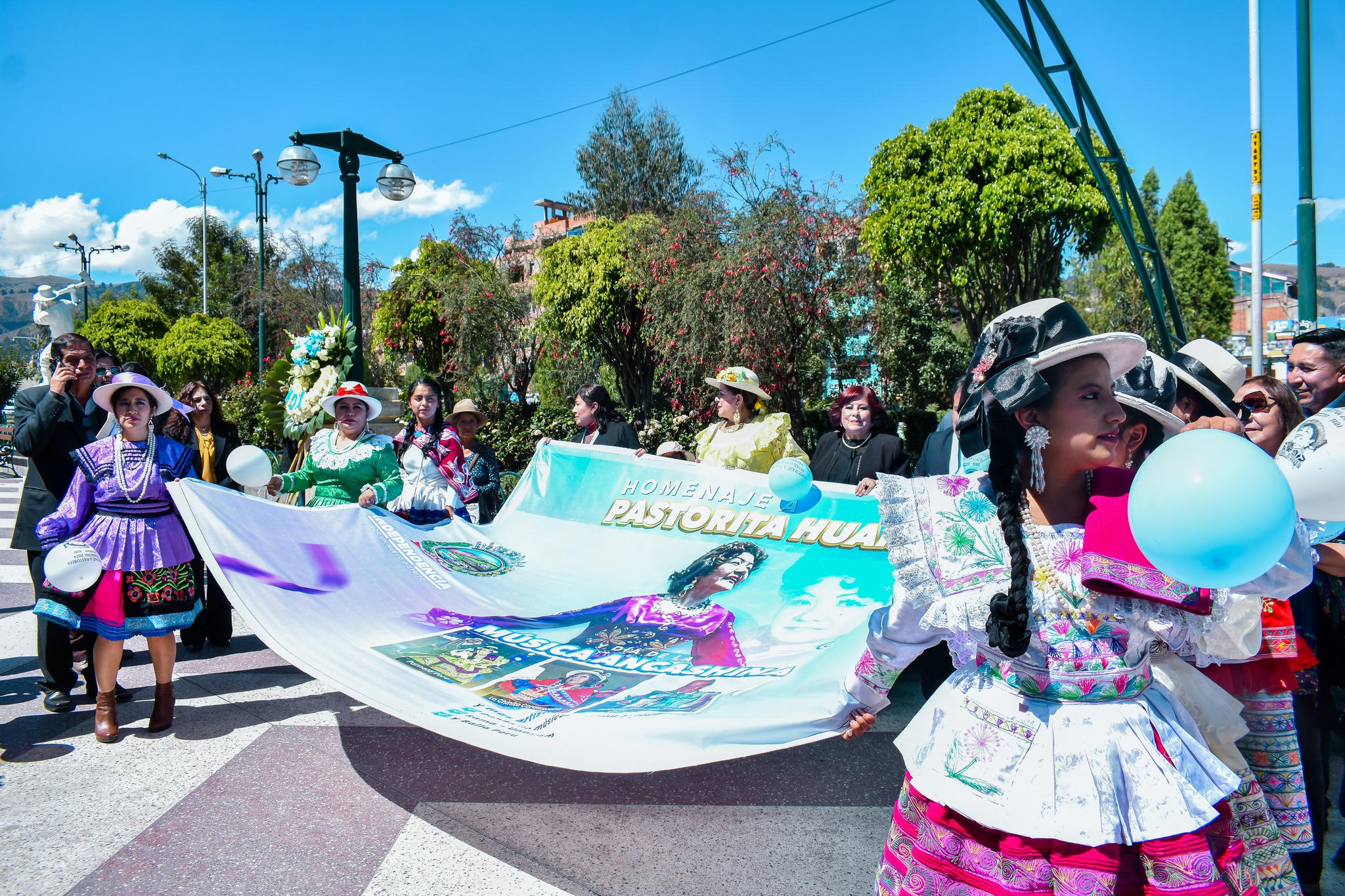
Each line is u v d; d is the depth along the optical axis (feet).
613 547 15.69
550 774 11.30
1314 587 9.57
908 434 39.60
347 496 16.11
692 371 37.32
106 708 12.31
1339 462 6.01
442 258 56.29
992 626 5.00
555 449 17.62
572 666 11.41
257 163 86.33
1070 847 4.83
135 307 92.99
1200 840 4.83
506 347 52.47
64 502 12.29
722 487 15.74
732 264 34.32
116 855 9.12
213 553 11.84
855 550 13.88
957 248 37.50
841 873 8.86
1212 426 7.49
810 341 35.42
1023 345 5.19
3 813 10.11
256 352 96.53
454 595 14.16
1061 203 35.22
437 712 9.56
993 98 37.37
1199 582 4.36
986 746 5.13
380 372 66.18
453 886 8.58
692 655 11.81
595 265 49.06
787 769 11.57
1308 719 8.43
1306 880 8.23
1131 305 62.75
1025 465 5.40
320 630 11.64
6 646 17.51
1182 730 5.19
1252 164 30.89
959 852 5.25
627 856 9.20
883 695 6.14
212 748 12.06
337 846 9.36
